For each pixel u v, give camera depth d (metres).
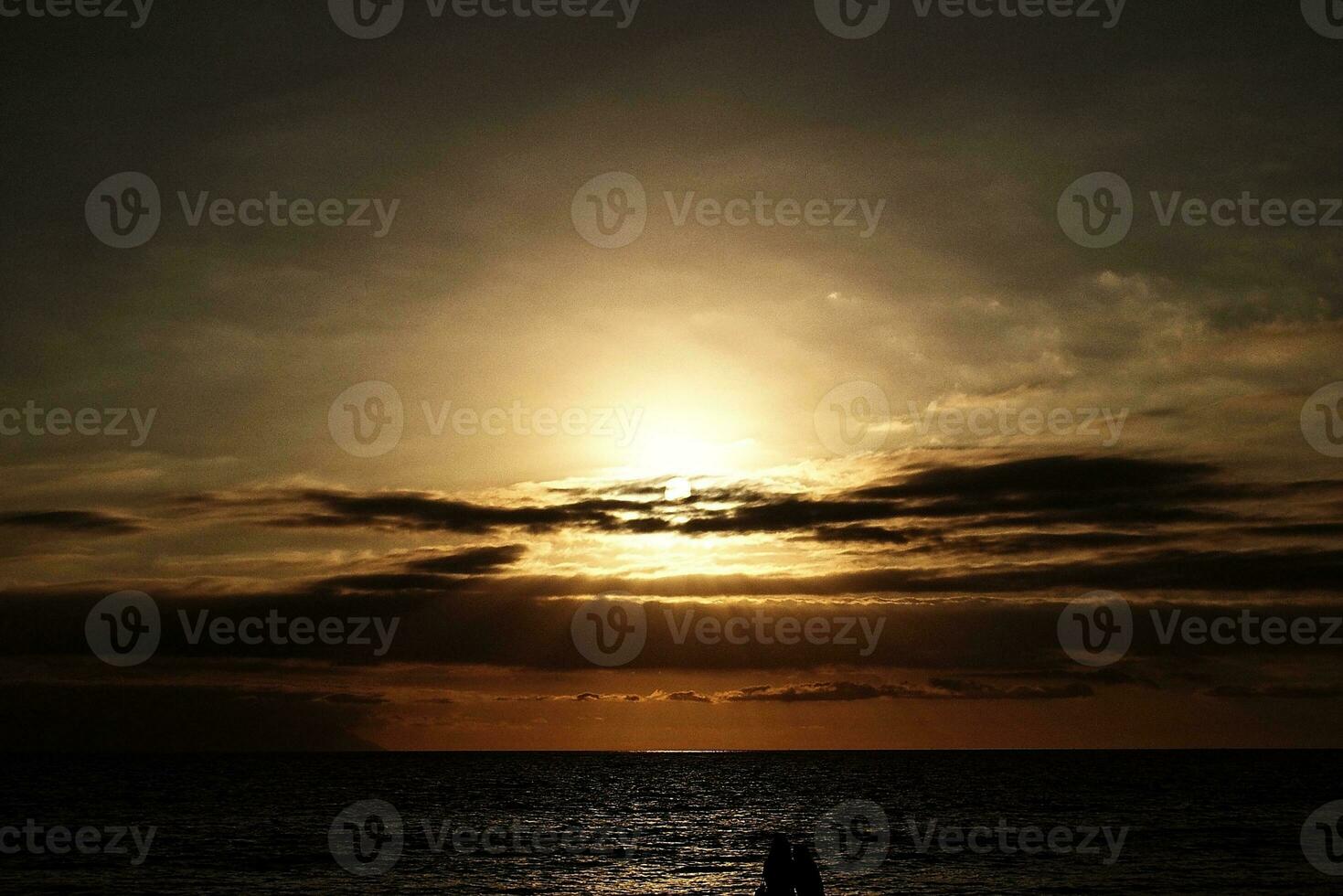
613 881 42.31
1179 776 128.88
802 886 18.05
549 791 107.62
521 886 41.00
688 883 41.81
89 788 105.88
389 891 39.38
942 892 37.75
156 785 111.50
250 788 108.75
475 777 138.50
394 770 161.38
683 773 154.00
